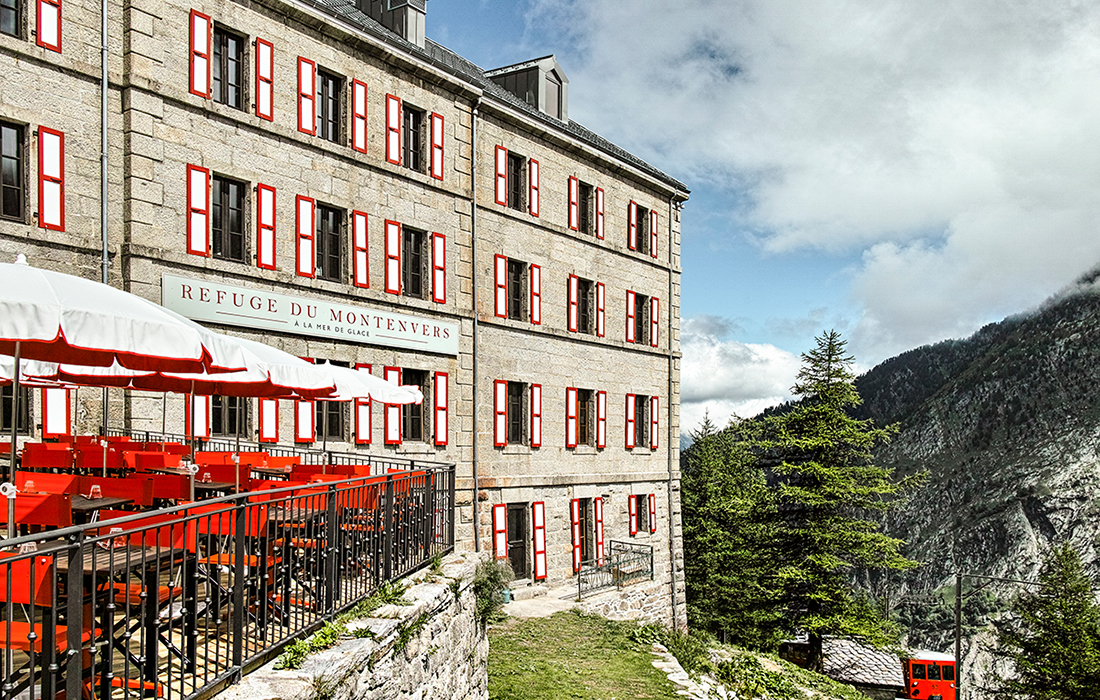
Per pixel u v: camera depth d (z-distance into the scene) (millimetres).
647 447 28844
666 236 30344
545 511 24078
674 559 29484
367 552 8359
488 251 22547
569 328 25312
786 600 32781
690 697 14188
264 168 16969
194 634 5117
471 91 21641
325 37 18266
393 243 19641
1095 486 123688
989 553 122500
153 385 10602
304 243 17672
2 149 13578
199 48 15812
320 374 10281
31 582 4129
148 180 15000
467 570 10328
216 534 6668
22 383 10844
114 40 14812
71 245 14094
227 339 7250
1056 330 162875
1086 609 35219
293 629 6625
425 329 20406
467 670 10023
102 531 7098
